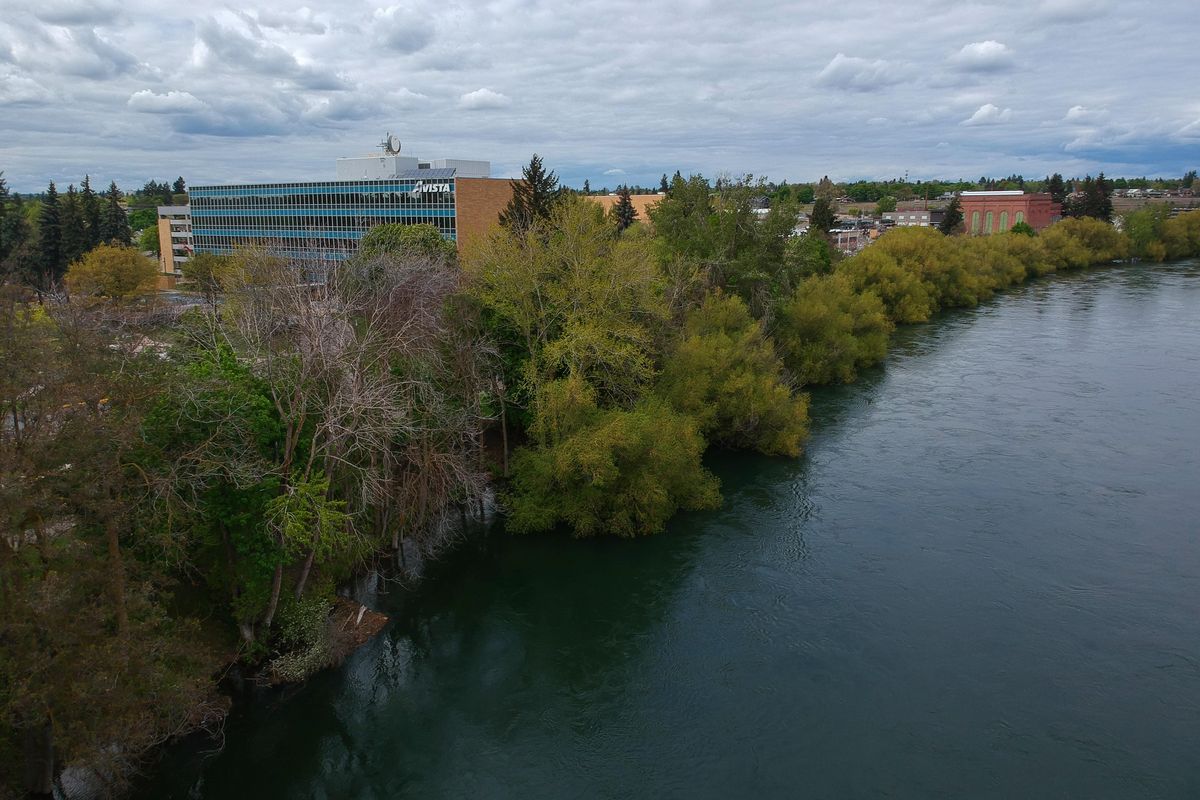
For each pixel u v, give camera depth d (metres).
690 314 52.50
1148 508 40.47
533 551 37.25
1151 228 148.62
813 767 23.78
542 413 38.12
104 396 20.42
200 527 24.80
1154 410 56.22
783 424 49.03
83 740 18.83
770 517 40.31
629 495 38.34
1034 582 33.66
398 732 25.58
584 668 28.72
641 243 54.72
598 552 37.12
